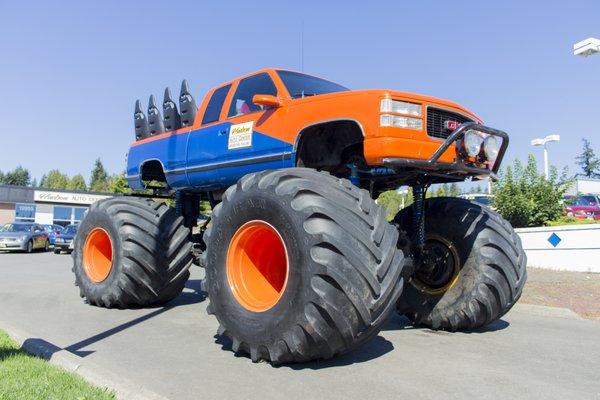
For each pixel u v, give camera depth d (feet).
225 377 11.95
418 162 14.57
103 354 14.19
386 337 16.70
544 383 11.80
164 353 14.26
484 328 18.78
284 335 12.22
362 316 11.61
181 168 22.17
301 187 12.69
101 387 11.01
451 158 15.52
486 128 15.71
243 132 19.12
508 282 16.87
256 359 13.01
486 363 13.51
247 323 13.24
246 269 14.29
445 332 17.80
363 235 12.03
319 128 17.19
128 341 15.79
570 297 27.99
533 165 54.24
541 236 44.93
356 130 16.66
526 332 18.20
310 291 11.72
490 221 17.54
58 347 14.43
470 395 10.84
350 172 17.43
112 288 21.11
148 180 26.05
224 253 14.33
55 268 47.85
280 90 18.42
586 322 20.92
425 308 18.11
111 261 21.84
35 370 12.10
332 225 11.94
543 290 30.73
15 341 15.34
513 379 12.06
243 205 13.88
